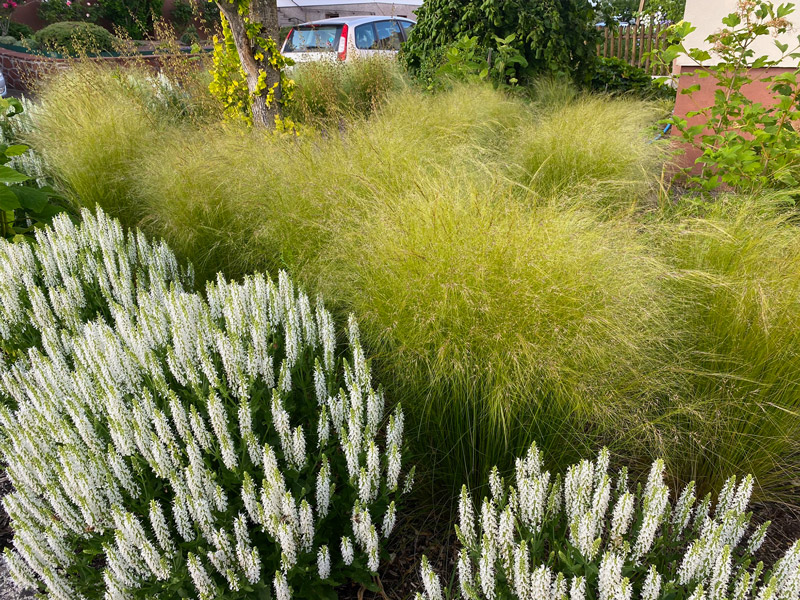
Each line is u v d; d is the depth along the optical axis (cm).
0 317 306
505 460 243
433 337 252
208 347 256
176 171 438
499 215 290
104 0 1783
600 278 263
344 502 211
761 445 242
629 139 506
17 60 1130
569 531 188
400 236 289
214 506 200
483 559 166
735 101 433
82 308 327
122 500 200
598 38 862
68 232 372
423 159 429
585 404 230
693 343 270
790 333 244
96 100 590
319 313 258
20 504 193
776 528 231
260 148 460
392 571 220
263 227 382
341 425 220
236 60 630
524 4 789
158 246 405
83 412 214
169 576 180
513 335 241
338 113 599
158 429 203
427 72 823
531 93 767
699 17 566
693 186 462
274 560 194
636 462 250
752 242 298
